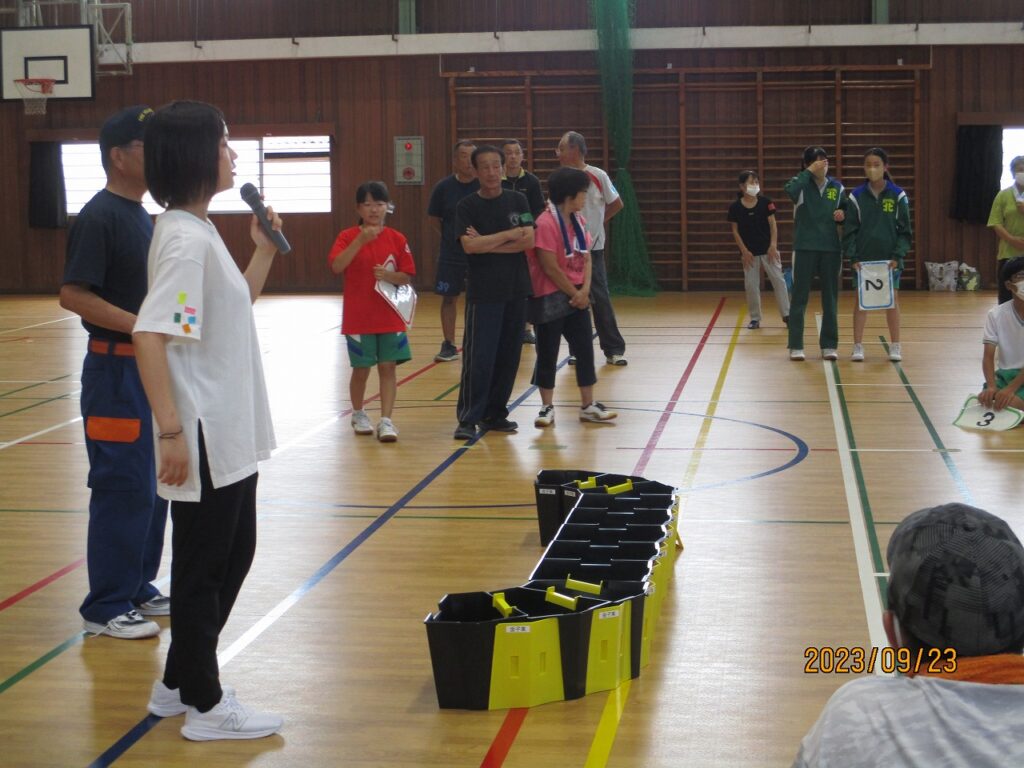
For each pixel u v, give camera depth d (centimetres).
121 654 344
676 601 378
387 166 1608
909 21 1507
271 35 1598
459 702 301
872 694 136
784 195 1557
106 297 342
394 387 653
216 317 270
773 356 935
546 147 1584
